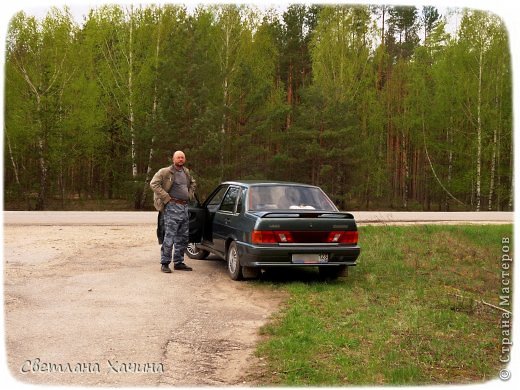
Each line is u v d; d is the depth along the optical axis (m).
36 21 31.28
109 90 32.72
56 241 12.60
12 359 5.05
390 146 42.81
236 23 32.75
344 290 8.12
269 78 36.31
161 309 6.87
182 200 9.38
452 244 13.23
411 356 5.35
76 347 5.39
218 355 5.27
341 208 35.16
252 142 33.09
